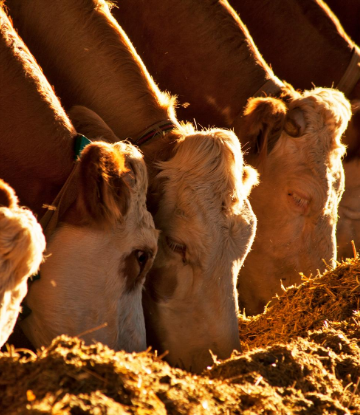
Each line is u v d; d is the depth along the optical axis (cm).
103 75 926
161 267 752
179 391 463
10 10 986
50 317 661
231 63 1158
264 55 1326
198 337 740
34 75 731
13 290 461
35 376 436
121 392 433
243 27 1199
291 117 1030
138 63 938
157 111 895
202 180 739
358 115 1292
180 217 740
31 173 697
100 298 668
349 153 1310
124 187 636
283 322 858
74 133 727
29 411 389
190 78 1173
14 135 700
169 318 750
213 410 458
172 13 1179
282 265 1054
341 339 661
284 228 1043
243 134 1042
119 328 686
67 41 955
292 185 1024
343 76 1309
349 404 541
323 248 1052
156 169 773
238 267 757
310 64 1311
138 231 674
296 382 551
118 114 905
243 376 533
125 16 1220
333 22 1353
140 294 709
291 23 1322
